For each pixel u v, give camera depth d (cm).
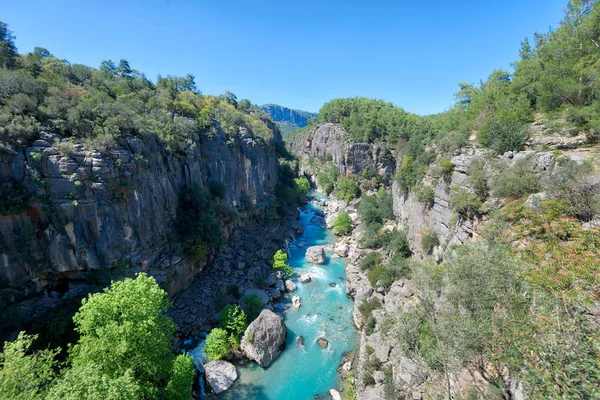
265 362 2725
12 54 3647
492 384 1175
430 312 1513
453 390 1400
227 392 2461
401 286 3023
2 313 2202
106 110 3269
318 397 2458
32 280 2497
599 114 1919
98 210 2778
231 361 2748
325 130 12912
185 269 3728
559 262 1139
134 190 3156
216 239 4097
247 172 6341
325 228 6994
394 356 2195
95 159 2777
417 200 3762
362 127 10350
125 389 1338
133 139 3288
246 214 6122
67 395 1253
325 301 3812
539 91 2545
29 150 2512
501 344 1060
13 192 2414
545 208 1498
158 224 3550
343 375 2656
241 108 11525
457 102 6122
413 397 1662
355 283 3894
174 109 5066
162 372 1995
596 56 2262
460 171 2692
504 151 2352
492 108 3297
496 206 1983
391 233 4425
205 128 5203
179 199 4109
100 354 1684
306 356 2873
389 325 2030
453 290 1291
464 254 1537
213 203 4456
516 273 1143
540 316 940
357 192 8888
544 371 816
